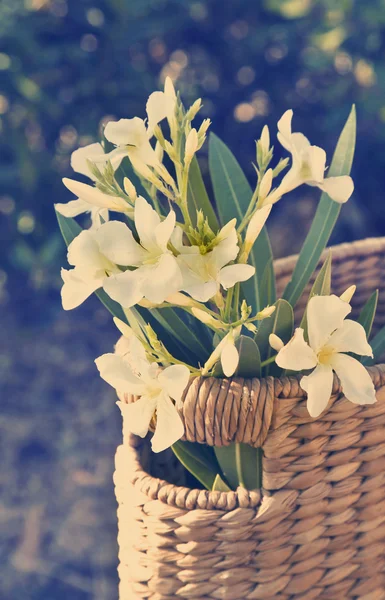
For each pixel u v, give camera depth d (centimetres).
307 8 198
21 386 217
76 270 64
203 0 198
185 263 63
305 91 209
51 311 227
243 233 78
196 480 78
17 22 188
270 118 212
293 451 67
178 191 67
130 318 70
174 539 68
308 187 214
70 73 197
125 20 194
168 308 71
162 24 196
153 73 214
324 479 68
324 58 198
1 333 224
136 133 66
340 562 69
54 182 207
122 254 63
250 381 66
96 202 67
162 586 68
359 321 73
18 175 202
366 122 204
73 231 73
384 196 209
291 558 68
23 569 173
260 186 67
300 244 212
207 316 65
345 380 63
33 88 194
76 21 193
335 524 69
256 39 205
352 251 87
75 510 185
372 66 194
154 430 67
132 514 69
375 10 187
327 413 67
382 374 67
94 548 176
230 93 213
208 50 211
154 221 63
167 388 63
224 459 70
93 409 210
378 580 71
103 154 70
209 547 67
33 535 181
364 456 68
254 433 66
